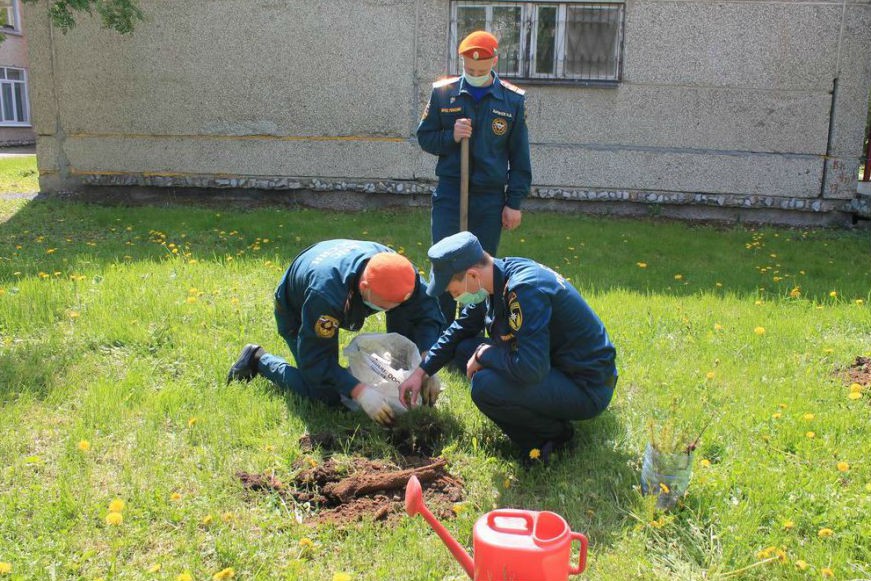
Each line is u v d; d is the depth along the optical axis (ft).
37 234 30.27
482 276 11.62
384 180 38.81
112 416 13.04
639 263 26.91
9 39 94.32
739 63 36.27
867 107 36.11
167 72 38.55
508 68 37.60
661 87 36.86
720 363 16.22
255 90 38.42
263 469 11.65
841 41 35.63
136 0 37.58
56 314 18.54
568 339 11.90
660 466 10.40
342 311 12.72
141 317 18.10
